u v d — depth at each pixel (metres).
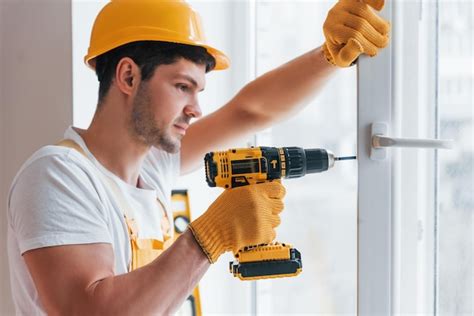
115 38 1.24
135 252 1.24
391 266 1.15
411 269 1.32
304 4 1.81
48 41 1.61
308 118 1.78
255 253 1.16
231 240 1.11
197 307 1.76
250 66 1.94
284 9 1.87
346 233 1.67
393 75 1.15
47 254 1.07
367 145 1.13
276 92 1.43
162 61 1.22
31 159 1.17
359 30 1.12
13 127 1.73
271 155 1.18
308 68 1.38
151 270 1.05
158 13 1.24
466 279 1.28
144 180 1.40
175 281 1.05
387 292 1.14
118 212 1.22
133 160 1.30
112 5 1.29
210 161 1.17
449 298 1.32
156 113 1.23
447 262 1.33
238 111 1.50
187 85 1.25
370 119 1.13
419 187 1.34
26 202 1.11
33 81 1.66
